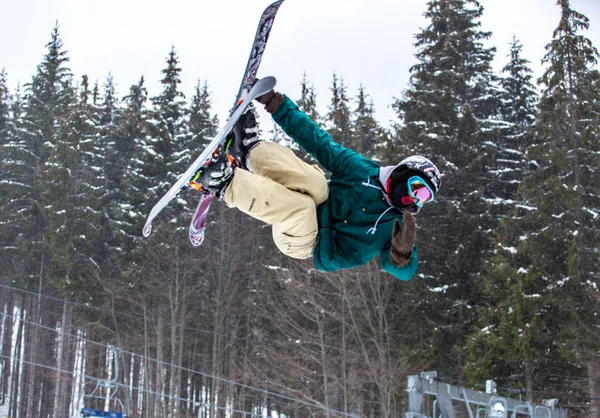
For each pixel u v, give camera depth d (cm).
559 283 1980
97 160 3247
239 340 2666
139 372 2919
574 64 2223
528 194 2172
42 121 3550
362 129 3259
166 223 2631
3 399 3297
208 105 3584
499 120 2947
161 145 3078
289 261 2158
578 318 1933
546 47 2277
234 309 2548
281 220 406
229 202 404
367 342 2116
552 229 2064
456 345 2114
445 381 2122
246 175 399
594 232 2033
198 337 2705
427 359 2127
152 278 2584
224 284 2566
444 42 2761
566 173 2172
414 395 1157
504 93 3019
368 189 418
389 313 2231
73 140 3169
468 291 2297
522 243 2089
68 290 2772
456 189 2464
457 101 2667
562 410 1183
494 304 2286
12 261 3116
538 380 2030
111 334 2791
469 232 2334
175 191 381
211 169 386
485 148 2588
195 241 449
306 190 415
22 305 3073
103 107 4078
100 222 2986
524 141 2756
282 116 431
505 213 2480
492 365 2014
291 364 1994
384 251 427
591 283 1956
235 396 2638
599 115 2183
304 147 434
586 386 1973
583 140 2111
